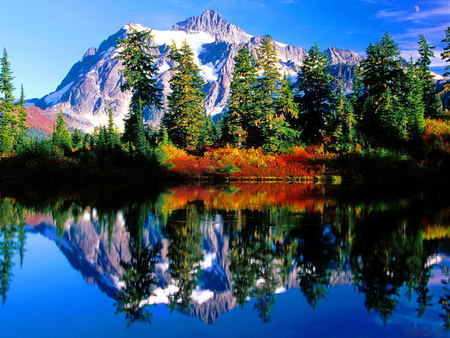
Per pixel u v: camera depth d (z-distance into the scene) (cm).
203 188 2959
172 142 4831
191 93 4766
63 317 605
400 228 1262
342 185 3291
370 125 4722
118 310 634
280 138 4759
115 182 3662
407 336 528
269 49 4619
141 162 4025
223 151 4531
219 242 1082
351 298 671
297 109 4909
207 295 693
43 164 3966
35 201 2039
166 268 859
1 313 620
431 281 754
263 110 4569
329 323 573
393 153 4175
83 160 4144
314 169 4166
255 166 4216
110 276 805
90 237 1154
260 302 662
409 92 4791
